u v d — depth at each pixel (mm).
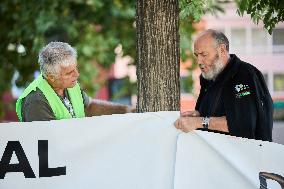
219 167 5297
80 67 16234
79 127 5266
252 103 5461
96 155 5297
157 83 5770
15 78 15609
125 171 5328
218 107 5625
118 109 6602
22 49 14953
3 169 5219
